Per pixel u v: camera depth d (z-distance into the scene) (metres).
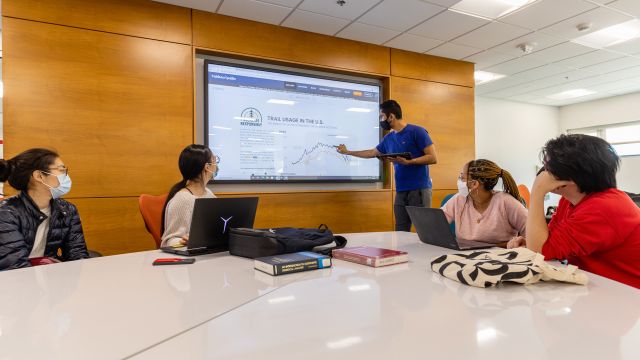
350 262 1.27
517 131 7.50
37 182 1.78
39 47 2.91
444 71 4.81
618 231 1.15
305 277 1.06
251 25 3.69
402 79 4.51
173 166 3.36
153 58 3.29
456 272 1.00
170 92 3.35
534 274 0.93
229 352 0.58
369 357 0.56
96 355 0.58
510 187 1.88
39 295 0.90
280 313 0.76
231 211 1.51
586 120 7.61
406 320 0.71
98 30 3.10
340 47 4.14
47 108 2.93
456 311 0.76
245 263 1.27
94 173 3.08
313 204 3.98
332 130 4.20
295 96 3.98
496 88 6.45
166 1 3.29
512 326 0.67
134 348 0.60
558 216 1.46
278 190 3.94
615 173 1.24
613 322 0.69
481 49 4.54
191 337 0.64
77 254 1.91
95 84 3.09
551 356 0.55
